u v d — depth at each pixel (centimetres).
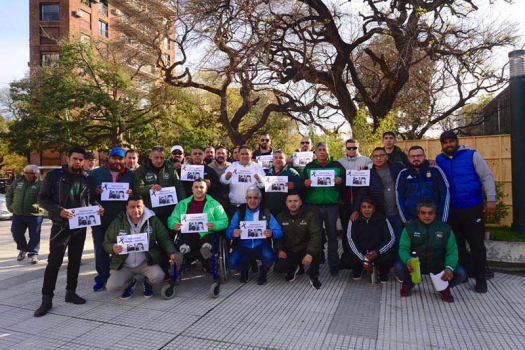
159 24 1766
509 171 845
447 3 1402
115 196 538
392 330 373
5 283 573
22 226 732
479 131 2438
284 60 1636
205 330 379
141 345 348
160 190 541
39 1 3638
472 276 542
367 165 606
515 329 371
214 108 2791
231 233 539
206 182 570
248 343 349
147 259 474
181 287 531
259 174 614
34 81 2608
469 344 341
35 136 2438
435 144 921
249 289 517
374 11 1479
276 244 548
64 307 454
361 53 1817
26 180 730
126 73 2430
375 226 528
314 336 362
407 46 1339
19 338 368
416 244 469
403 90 1972
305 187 596
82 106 2212
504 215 704
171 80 1909
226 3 1401
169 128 2391
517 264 580
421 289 502
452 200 507
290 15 1441
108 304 463
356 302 455
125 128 2388
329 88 1633
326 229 587
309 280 556
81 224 452
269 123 2741
